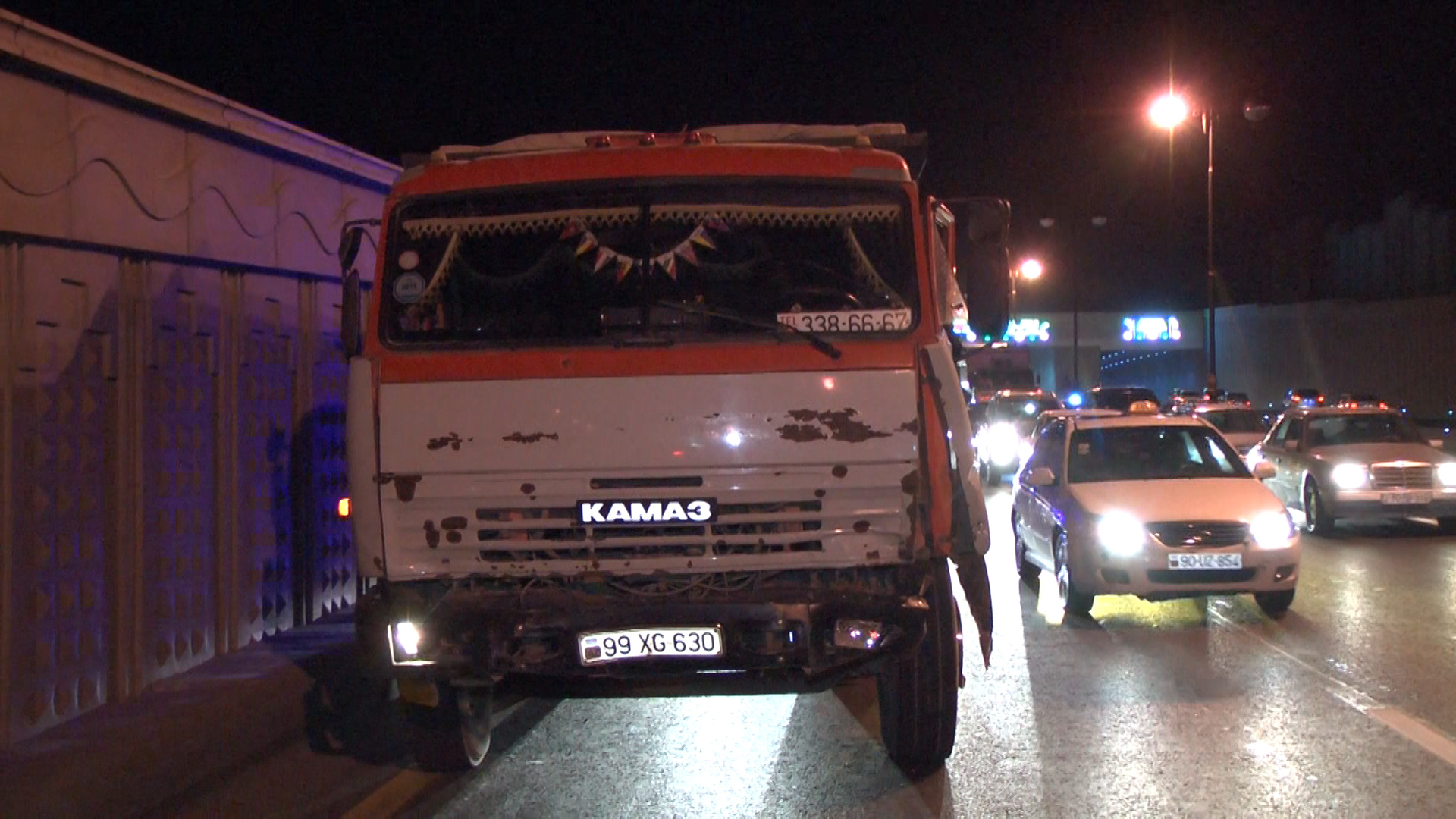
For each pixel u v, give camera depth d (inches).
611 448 207.8
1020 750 259.9
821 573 214.1
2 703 260.1
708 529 207.6
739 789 240.1
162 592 320.8
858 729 283.4
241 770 256.1
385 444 211.2
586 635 208.2
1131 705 294.0
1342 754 250.7
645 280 215.0
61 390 278.8
